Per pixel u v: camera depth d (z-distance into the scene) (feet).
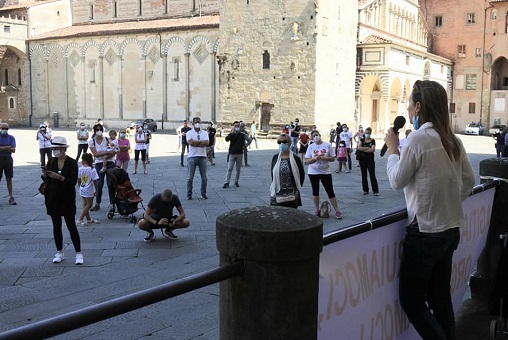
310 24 150.71
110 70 206.28
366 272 14.08
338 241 12.75
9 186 51.62
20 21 224.74
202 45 183.83
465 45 222.48
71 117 218.59
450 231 15.05
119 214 46.75
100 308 8.19
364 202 55.16
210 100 184.14
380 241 14.66
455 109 226.79
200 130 55.11
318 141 46.16
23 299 25.27
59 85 220.64
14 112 233.35
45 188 31.04
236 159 64.34
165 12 209.36
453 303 19.86
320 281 12.23
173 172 78.18
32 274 29.30
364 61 171.53
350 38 167.53
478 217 21.50
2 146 50.65
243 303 10.25
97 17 228.22
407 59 181.68
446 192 14.90
